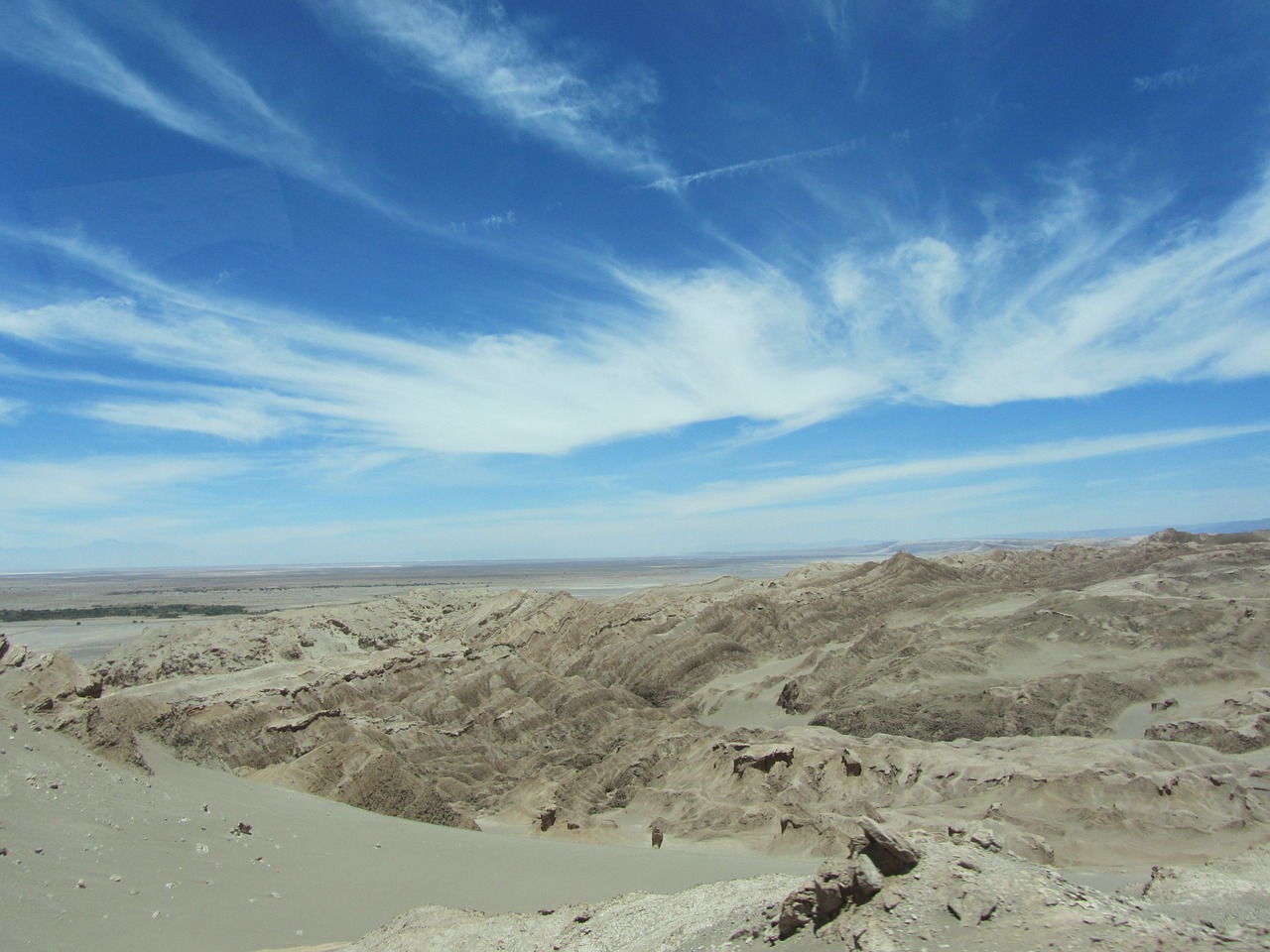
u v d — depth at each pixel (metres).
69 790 30.67
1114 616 98.31
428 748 79.81
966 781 60.28
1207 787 54.59
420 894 31.02
